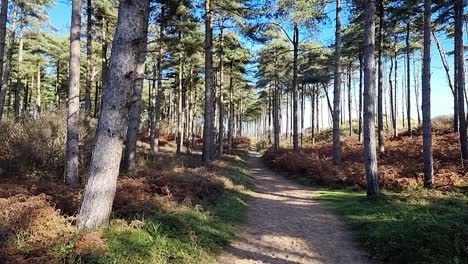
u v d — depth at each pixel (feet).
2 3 44.65
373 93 42.50
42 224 19.77
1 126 44.73
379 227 28.48
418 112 144.36
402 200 38.96
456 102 82.48
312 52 112.27
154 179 39.24
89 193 21.38
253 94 193.77
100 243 18.79
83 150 46.78
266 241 29.04
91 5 65.82
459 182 44.32
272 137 227.20
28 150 42.32
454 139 73.26
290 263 24.50
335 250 27.17
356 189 52.95
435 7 62.95
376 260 24.39
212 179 45.47
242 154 132.16
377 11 75.66
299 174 71.77
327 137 162.50
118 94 21.61
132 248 20.08
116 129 21.66
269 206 42.91
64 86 150.61
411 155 65.51
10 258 16.08
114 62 21.56
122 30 21.50
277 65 119.96
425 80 46.01
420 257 21.90
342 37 93.35
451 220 26.25
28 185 31.24
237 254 25.46
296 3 67.56
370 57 42.37
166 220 25.90
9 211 19.88
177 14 62.59
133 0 21.59
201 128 229.04
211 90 65.77
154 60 93.45
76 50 35.32
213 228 28.71
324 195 50.37
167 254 21.47
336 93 67.72
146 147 94.79
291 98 185.68
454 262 20.81
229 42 85.35
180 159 65.26
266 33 78.43
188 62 94.58
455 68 82.17
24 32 92.99
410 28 88.94
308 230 32.68
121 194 29.19
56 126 45.29
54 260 16.74
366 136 42.80
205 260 22.88
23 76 122.72
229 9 63.31
